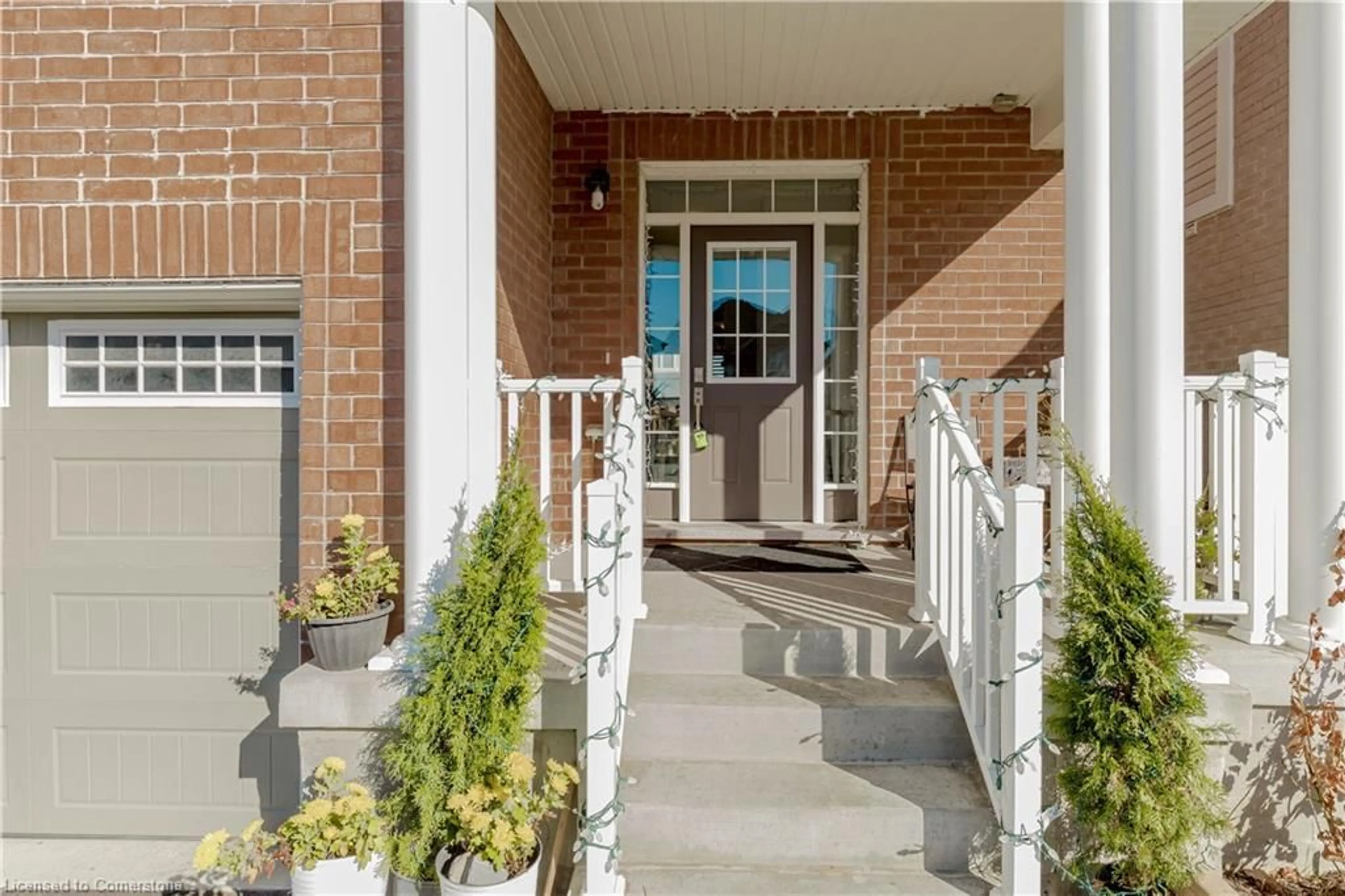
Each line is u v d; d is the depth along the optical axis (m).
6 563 3.43
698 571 4.06
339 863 2.37
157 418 3.41
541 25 3.99
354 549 2.85
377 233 3.07
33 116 3.13
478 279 2.84
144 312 3.34
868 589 3.65
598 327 5.07
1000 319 5.00
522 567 2.53
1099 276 2.89
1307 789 2.56
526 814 2.32
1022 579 2.23
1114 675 2.23
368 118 3.07
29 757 3.41
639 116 5.04
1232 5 3.92
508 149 4.05
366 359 3.08
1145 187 2.48
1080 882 2.26
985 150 4.98
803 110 5.01
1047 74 4.53
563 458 4.97
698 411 5.32
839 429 5.34
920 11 3.85
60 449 3.43
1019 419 5.01
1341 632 2.62
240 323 3.40
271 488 3.39
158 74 3.11
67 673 3.41
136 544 3.41
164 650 3.40
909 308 5.02
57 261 3.12
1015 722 2.23
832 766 2.71
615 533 2.41
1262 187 4.64
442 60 2.73
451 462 2.75
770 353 5.34
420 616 2.71
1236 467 2.93
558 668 2.70
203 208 3.10
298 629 3.35
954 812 2.43
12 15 3.13
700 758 2.76
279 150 3.08
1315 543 2.63
